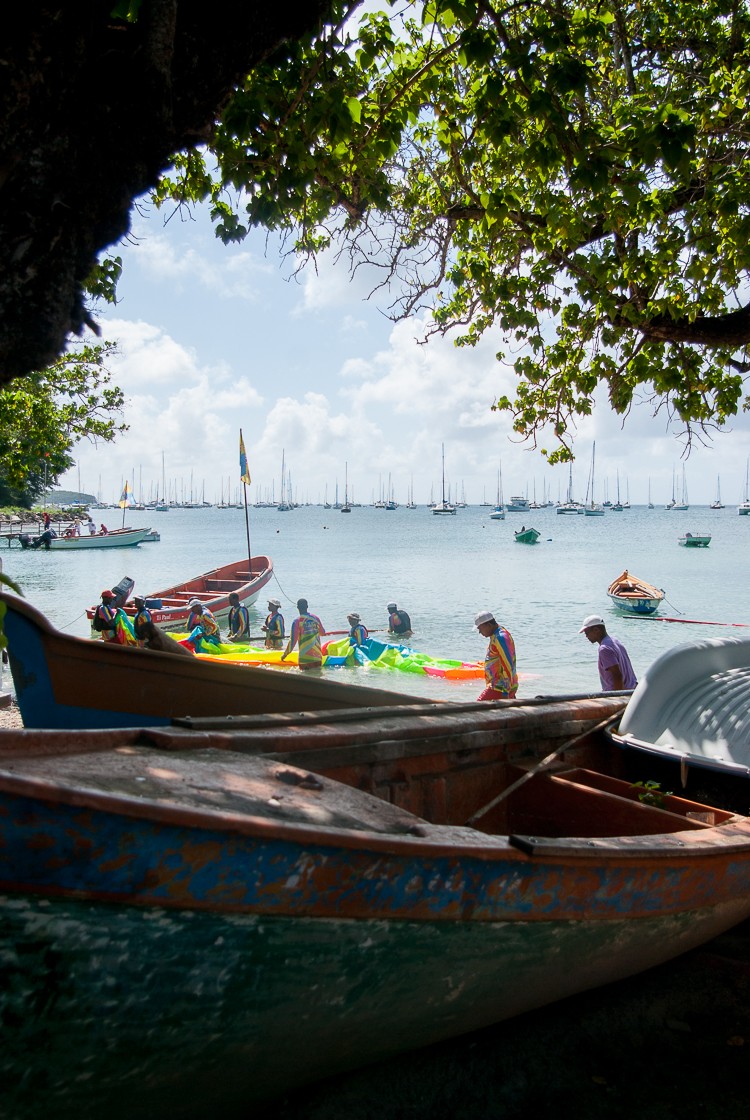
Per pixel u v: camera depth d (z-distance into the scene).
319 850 2.76
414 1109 3.57
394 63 6.51
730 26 7.81
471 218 7.94
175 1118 3.13
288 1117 3.50
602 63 7.96
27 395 14.58
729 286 7.33
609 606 26.56
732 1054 4.02
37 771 3.04
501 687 9.70
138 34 3.48
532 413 9.52
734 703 5.55
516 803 5.36
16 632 5.42
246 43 3.83
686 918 4.20
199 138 4.07
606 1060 3.96
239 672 5.82
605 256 7.54
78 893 2.46
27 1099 2.67
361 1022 3.19
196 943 2.68
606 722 6.02
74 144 3.24
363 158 6.19
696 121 6.74
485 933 3.28
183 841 2.55
